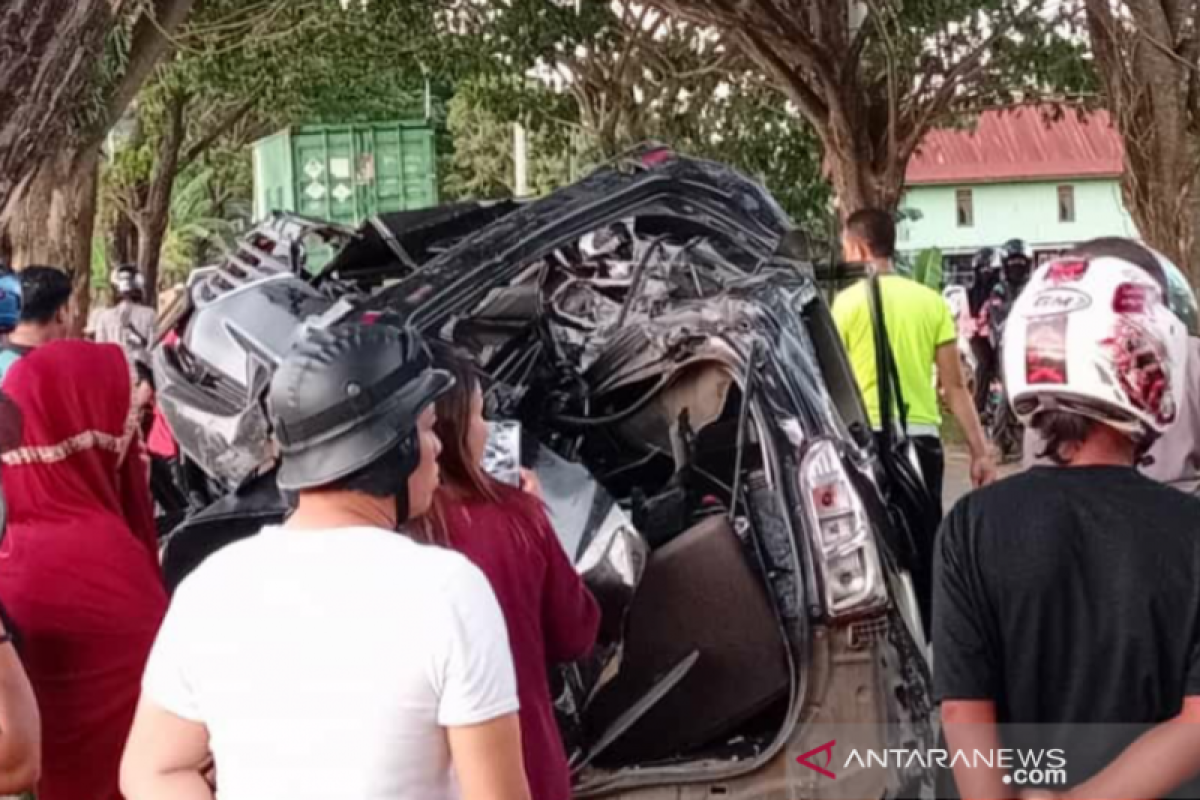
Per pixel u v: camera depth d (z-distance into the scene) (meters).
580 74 24.42
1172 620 2.30
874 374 6.64
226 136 36.25
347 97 28.62
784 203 24.34
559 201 5.32
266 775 2.38
